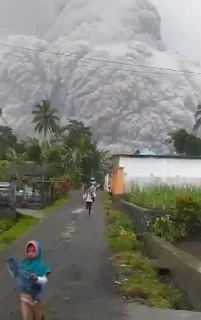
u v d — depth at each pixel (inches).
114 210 1286.9
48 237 714.2
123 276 411.2
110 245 605.9
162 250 483.5
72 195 2522.1
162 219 656.4
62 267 457.4
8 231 781.9
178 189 907.4
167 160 1555.1
